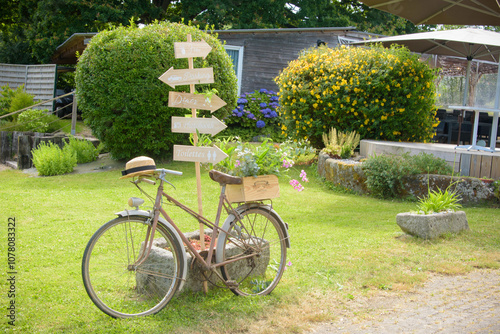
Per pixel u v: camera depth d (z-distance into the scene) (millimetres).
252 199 3582
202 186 8281
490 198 7246
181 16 22672
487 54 12047
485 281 3949
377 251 4719
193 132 3580
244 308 3283
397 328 3055
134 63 9266
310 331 3010
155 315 3115
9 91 15258
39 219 5828
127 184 8492
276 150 3949
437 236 5145
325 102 10469
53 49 19750
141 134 9758
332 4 25766
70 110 17734
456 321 3158
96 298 2988
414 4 7922
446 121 12953
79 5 19641
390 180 7695
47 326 2928
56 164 9844
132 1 20859
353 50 10812
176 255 3252
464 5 7609
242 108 14438
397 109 10250
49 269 4027
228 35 16000
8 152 12938
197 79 3561
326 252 4691
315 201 7531
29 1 21875
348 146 9672
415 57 10375
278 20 22812
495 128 8438
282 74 11375
